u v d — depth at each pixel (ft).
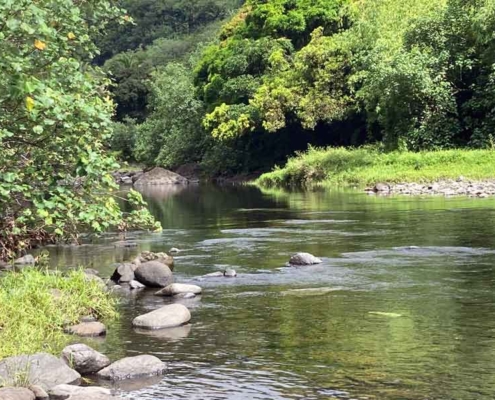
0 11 21.18
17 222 30.66
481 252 35.27
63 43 27.96
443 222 47.44
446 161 86.48
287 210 62.95
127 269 32.17
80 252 41.55
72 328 22.67
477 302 24.95
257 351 19.99
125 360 18.51
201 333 22.21
